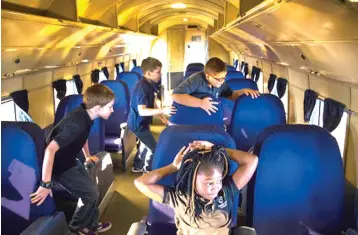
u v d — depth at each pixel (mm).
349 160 3062
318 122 3916
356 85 2773
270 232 2377
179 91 3303
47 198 2453
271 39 4285
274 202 2326
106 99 2844
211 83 3189
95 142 4387
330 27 2207
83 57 6086
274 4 2512
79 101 3922
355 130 2920
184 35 16391
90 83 7133
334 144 2270
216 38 12102
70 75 5785
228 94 3898
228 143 2250
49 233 2162
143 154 5191
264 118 3674
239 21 4391
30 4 3152
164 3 8555
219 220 1987
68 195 3477
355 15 1710
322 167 2277
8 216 2438
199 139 2258
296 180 2291
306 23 2520
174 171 2135
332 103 3352
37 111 4441
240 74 6500
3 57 3123
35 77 4324
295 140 2256
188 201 1949
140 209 4188
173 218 2312
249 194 2373
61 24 3391
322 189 2301
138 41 11016
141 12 9555
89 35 4953
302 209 2334
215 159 1860
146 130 4621
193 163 1890
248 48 7629
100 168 3867
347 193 3092
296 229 2367
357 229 2283
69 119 2775
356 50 2238
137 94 4320
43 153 2410
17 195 2389
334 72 3053
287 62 4730
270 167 2275
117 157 6027
